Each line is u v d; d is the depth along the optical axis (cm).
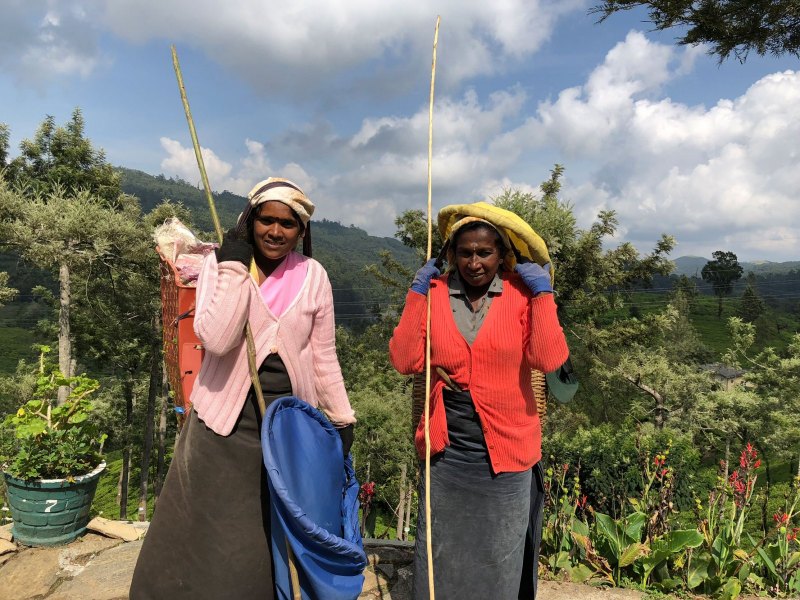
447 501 223
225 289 170
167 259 259
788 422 2670
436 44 224
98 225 1742
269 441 167
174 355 251
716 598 317
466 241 211
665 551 316
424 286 218
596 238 1081
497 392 215
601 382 1825
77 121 2481
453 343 218
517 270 215
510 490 221
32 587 292
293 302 187
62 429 348
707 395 2870
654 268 1318
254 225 184
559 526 355
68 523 329
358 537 188
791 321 9962
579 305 1238
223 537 172
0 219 1623
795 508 368
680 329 4469
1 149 2278
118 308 2456
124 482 2670
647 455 429
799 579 330
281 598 175
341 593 169
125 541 337
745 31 729
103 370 2894
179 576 171
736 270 12544
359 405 2058
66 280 1861
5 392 2225
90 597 280
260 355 181
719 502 384
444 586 223
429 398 217
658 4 735
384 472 1992
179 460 183
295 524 162
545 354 206
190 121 184
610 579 325
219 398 180
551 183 1121
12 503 324
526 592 249
